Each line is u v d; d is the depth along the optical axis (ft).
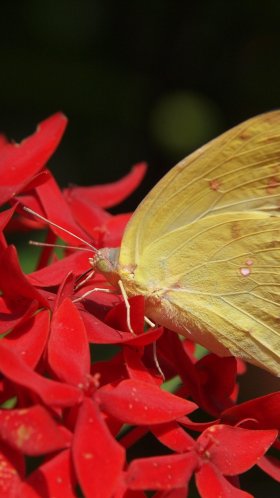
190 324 1.04
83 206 1.12
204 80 1.45
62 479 0.93
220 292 1.04
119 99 1.41
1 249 1.00
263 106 1.43
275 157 1.01
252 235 1.03
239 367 1.13
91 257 1.06
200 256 1.03
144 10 1.42
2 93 1.37
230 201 1.03
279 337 1.04
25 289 0.99
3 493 0.93
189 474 0.96
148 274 1.04
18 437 0.93
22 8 1.40
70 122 1.41
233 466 0.98
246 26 1.42
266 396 1.00
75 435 0.94
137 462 0.94
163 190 1.02
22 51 1.38
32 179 1.02
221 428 0.99
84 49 1.41
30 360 0.97
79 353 0.98
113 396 0.97
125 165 1.45
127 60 1.43
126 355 1.00
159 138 1.43
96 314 1.03
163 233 1.03
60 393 0.95
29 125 1.39
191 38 1.44
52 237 1.11
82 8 1.42
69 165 1.43
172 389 1.10
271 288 1.03
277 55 1.43
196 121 1.44
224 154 1.01
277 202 1.02
